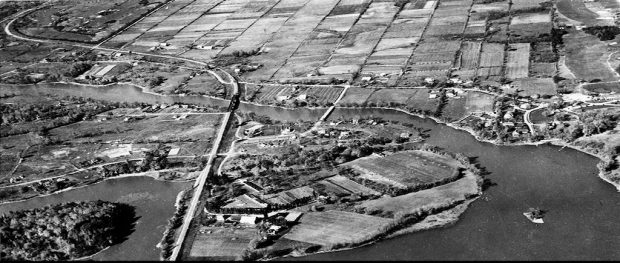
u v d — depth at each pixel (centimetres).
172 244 19600
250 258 18425
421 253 18050
